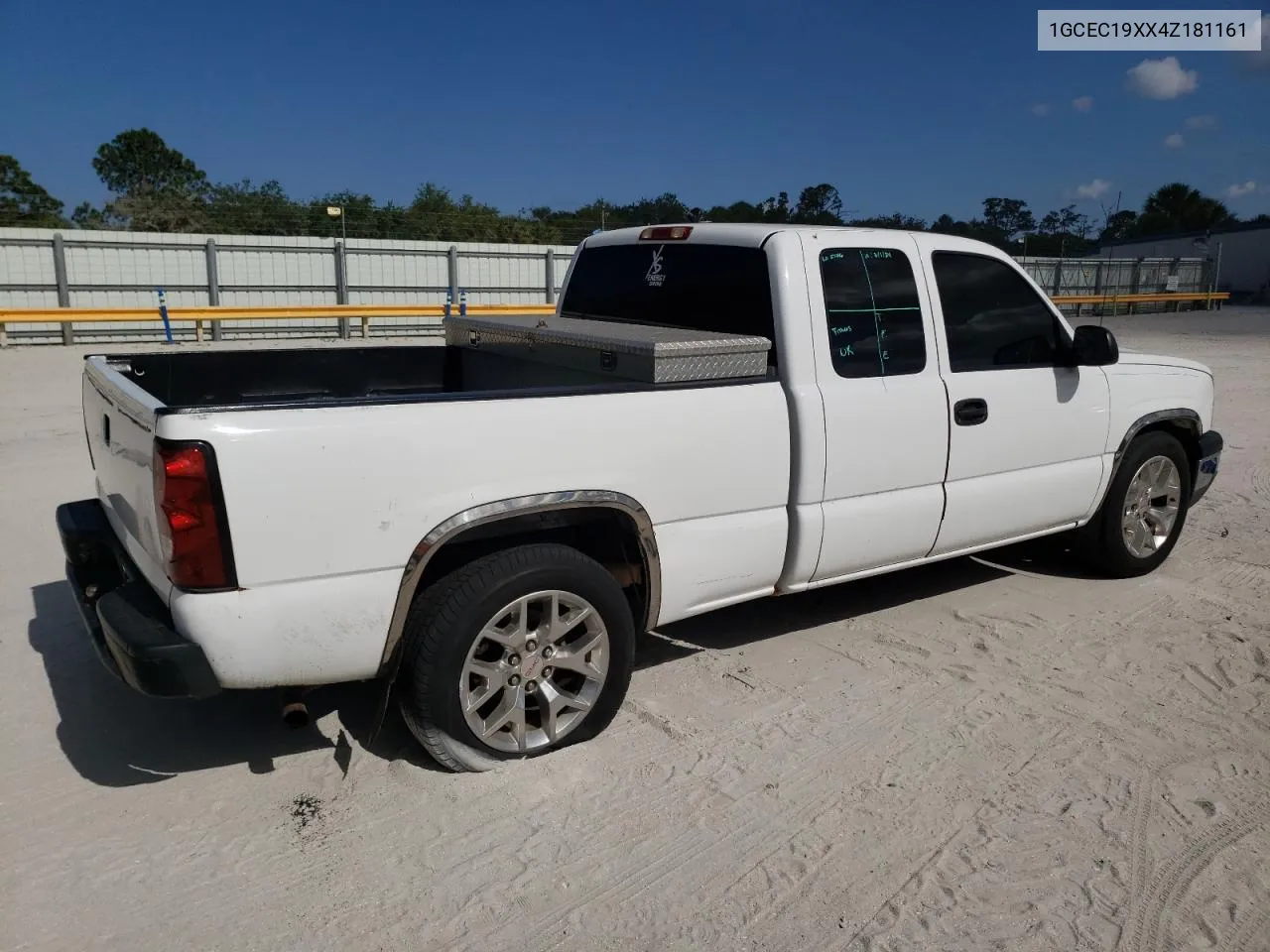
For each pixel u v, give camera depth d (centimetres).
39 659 434
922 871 295
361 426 300
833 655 448
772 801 329
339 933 266
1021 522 487
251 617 291
